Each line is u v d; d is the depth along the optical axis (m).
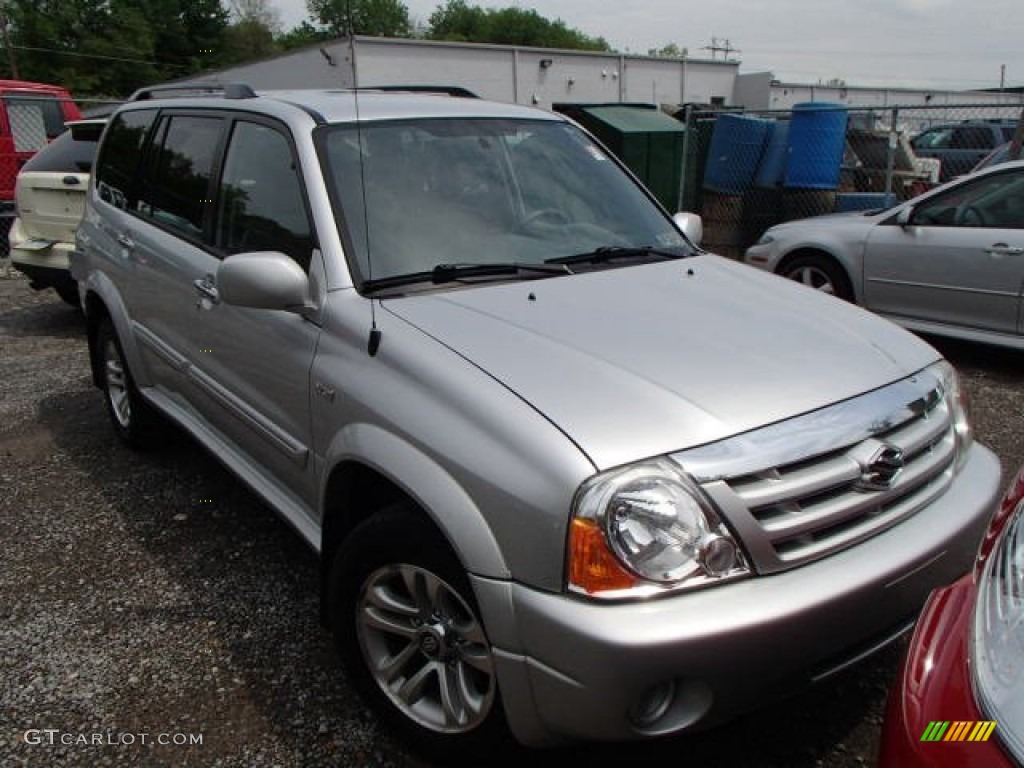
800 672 2.09
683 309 2.78
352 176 3.04
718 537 1.99
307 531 2.94
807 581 2.06
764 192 10.87
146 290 4.03
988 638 1.59
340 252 2.82
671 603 1.96
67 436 5.10
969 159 15.70
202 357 3.56
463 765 2.45
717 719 2.03
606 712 1.95
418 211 3.05
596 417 2.11
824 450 2.16
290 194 3.07
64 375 6.35
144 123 4.48
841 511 2.15
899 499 2.33
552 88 30.12
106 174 4.82
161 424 4.63
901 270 6.54
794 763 2.48
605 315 2.67
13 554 3.70
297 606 3.28
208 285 3.41
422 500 2.21
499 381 2.25
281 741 2.59
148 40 53.31
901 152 11.04
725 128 10.98
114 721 2.68
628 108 14.22
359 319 2.64
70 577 3.51
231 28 54.69
